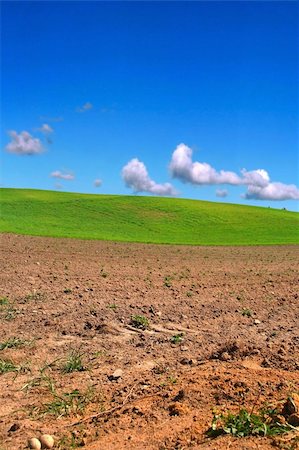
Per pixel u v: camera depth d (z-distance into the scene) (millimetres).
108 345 9078
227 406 6035
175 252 33906
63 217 63344
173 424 5637
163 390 6703
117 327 10273
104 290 14531
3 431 5672
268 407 5867
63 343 9109
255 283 17719
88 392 6785
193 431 5438
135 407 6125
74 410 6250
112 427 5668
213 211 75750
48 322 10320
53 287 14688
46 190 97000
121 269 20688
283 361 7949
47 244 33625
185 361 8117
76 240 39969
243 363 7793
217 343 9352
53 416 6086
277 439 5098
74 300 12789
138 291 14703
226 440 5156
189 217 69875
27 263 20844
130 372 7645
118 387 7000
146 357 8445
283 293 15484
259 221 70188
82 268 20188
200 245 43562
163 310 12055
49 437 5312
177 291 15102
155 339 9570
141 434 5457
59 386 7066
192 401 6227
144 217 67812
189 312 12016
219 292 15297
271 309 12844
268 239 54125
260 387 6566
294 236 58438
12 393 6801
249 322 11242
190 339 9594
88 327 10164
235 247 43031
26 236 40281
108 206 74438
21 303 12234
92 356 8445
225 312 12180
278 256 33281
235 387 6570
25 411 6215
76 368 7812
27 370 7719
